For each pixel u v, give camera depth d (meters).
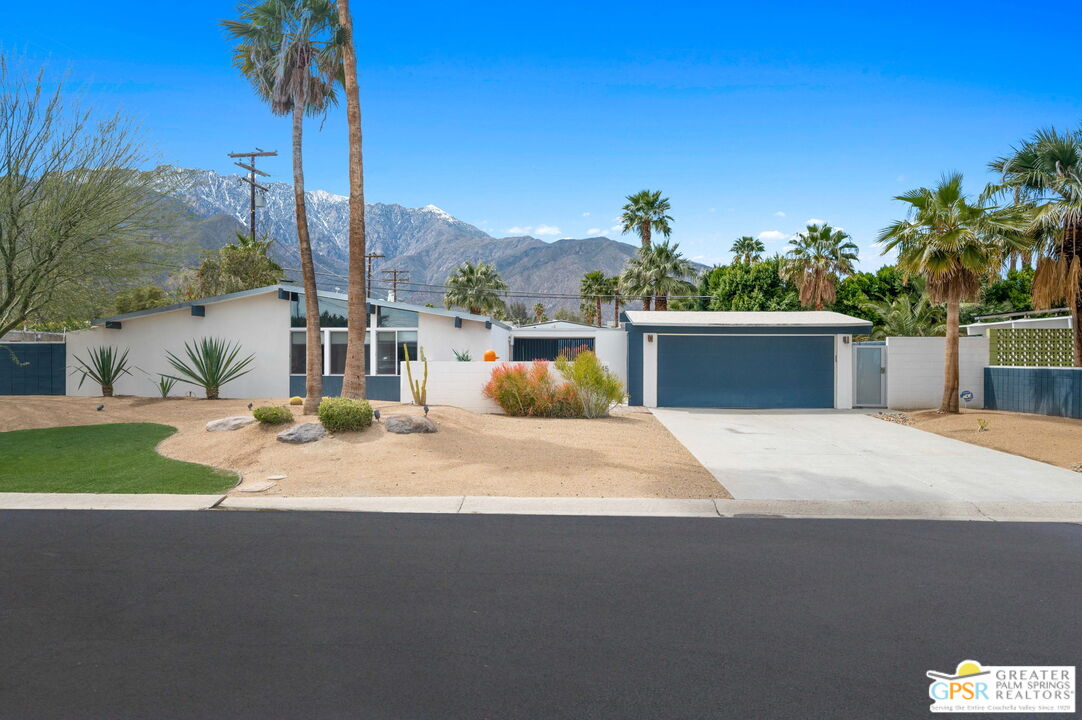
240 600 5.07
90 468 10.33
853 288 38.69
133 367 22.12
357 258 14.63
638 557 6.21
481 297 56.09
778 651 4.22
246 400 19.12
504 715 3.46
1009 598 5.17
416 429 11.95
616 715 3.46
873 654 4.19
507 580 5.54
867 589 5.36
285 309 21.97
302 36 14.46
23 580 5.50
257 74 15.29
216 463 10.84
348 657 4.11
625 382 23.16
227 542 6.66
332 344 21.75
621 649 4.24
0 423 14.70
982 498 8.73
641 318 21.42
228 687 3.73
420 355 20.98
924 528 7.40
